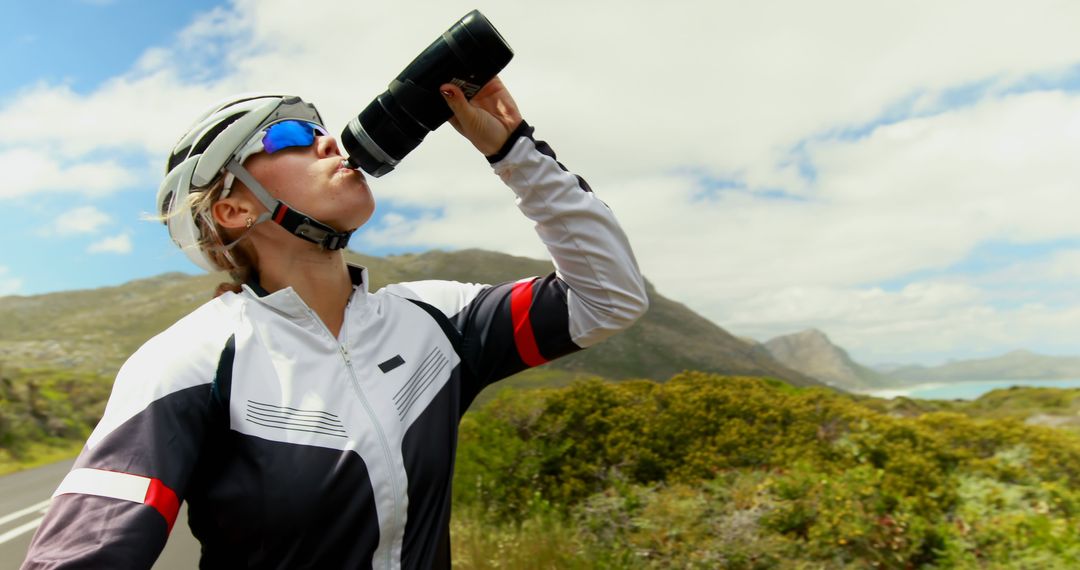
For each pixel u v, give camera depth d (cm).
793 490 511
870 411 734
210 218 132
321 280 130
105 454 103
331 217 127
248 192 130
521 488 609
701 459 618
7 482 1405
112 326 11850
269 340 120
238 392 114
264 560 111
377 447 118
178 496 104
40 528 99
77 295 16500
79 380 3391
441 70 126
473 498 607
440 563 129
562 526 535
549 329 150
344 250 134
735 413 688
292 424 114
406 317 139
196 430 110
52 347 10288
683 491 546
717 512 505
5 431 2078
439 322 144
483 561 464
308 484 111
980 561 457
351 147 129
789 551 447
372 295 138
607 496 570
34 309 15262
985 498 550
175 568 595
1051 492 557
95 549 94
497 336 151
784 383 923
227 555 114
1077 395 1527
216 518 112
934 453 645
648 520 496
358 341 127
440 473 129
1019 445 681
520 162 142
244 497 110
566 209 144
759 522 481
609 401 690
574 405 673
